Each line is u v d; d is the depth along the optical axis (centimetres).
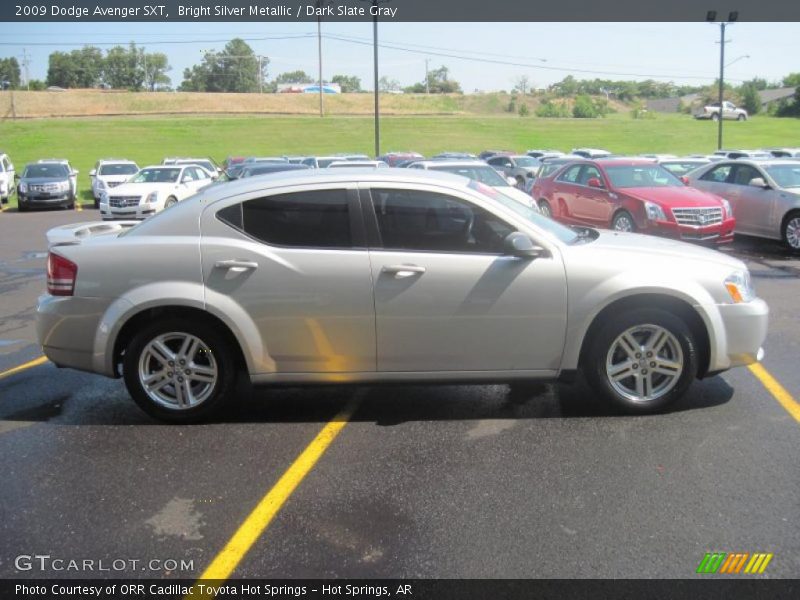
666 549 330
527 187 2400
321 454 444
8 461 443
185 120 6359
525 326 478
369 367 483
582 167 1412
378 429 484
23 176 2669
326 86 10200
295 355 481
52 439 477
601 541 338
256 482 407
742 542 336
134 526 362
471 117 7369
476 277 472
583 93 10862
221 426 495
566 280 475
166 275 477
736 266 499
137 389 493
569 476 405
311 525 360
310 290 473
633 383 501
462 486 396
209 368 493
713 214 1179
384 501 382
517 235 467
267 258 474
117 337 486
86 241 496
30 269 1241
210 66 12850
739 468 411
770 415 493
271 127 6216
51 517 372
